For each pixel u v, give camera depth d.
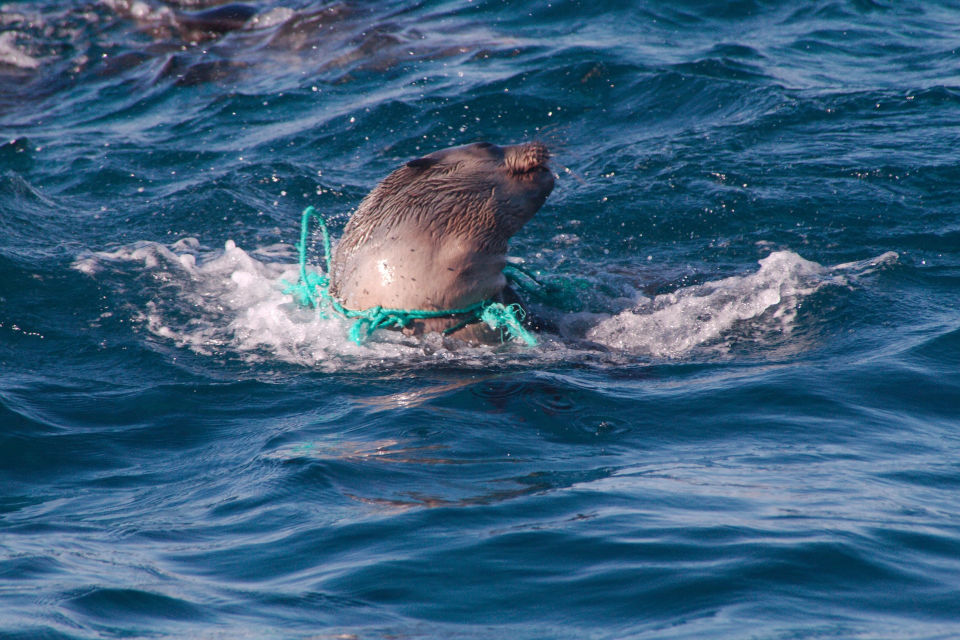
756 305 28.50
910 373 23.17
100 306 29.06
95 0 65.50
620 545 14.94
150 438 21.19
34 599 13.47
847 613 12.91
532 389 22.80
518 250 34.78
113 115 51.94
